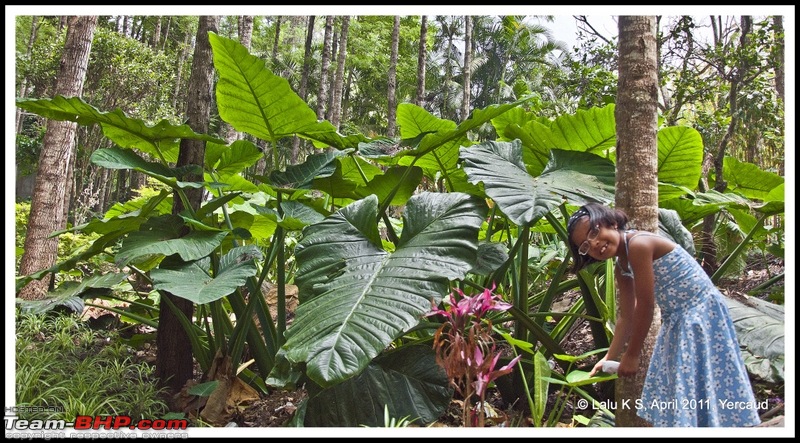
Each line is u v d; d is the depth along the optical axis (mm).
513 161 3654
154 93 13773
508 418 3348
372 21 20766
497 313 3559
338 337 2633
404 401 3094
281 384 2896
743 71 6234
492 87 23328
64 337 4336
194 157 4348
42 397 3238
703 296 2312
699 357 2285
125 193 20359
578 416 2863
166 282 3410
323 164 4434
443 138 3760
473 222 3170
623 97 2688
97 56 12812
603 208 2354
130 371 4059
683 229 3881
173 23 22281
